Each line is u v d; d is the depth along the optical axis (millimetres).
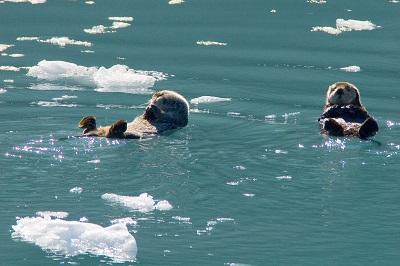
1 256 25734
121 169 32562
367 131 35812
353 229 28031
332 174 32438
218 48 53125
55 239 26703
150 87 45281
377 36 56000
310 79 46938
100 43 54094
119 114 40000
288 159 33938
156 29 57312
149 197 29844
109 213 28844
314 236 27453
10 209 29016
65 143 35031
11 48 52625
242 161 33656
